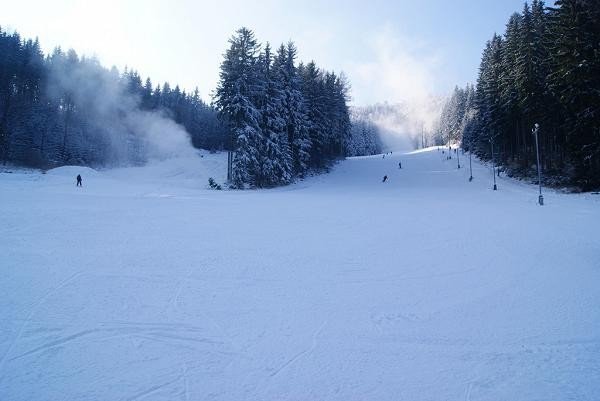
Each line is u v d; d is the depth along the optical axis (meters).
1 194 23.11
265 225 14.59
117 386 4.07
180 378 4.23
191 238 11.77
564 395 3.98
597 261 9.33
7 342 4.97
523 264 9.17
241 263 9.02
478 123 60.75
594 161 27.22
